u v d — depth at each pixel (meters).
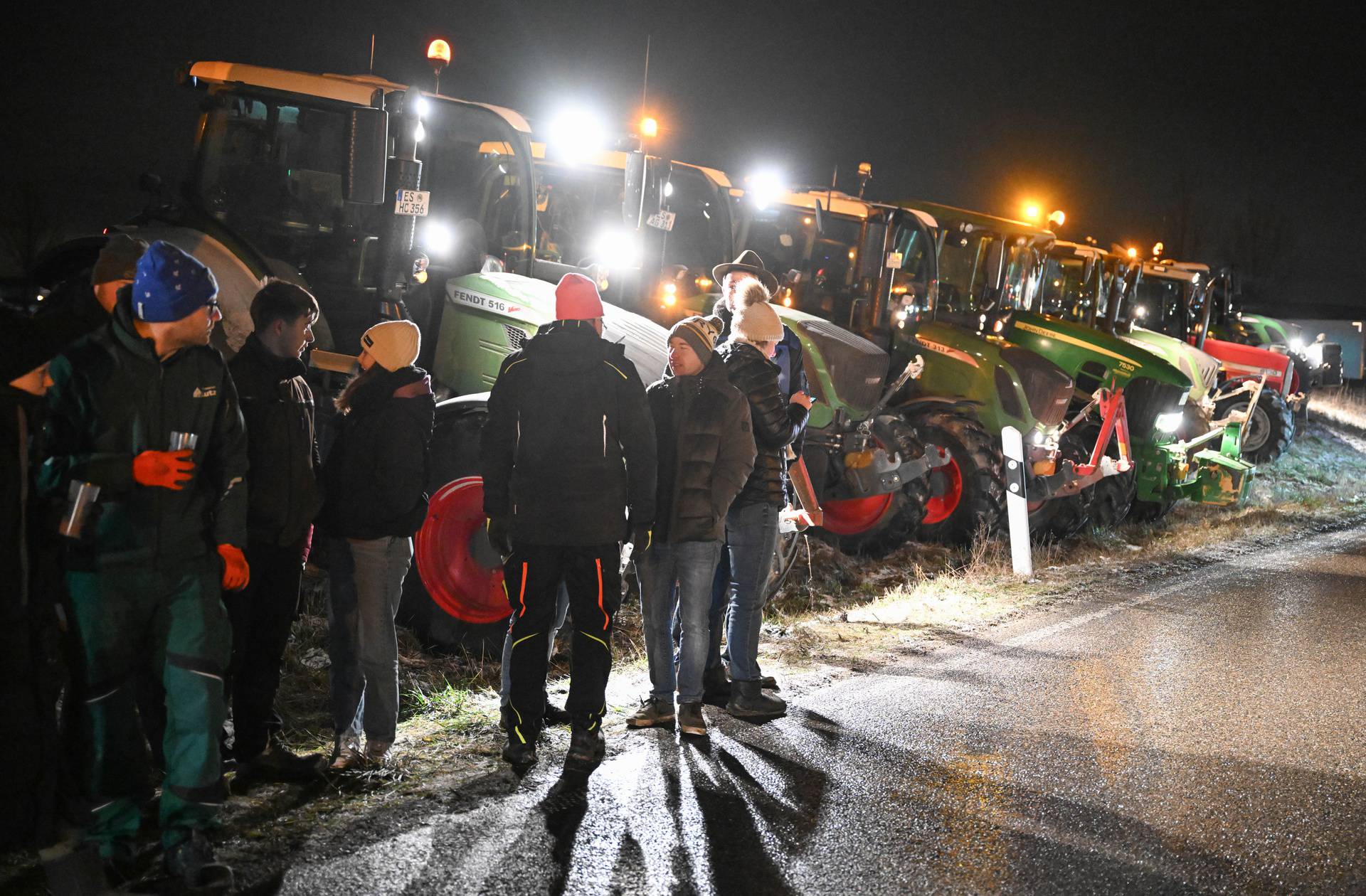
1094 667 6.25
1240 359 17.36
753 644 5.07
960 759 4.68
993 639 6.80
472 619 5.70
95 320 3.45
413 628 5.78
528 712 4.27
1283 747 5.04
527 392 4.26
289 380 3.89
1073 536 10.80
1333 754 4.97
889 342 10.05
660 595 4.82
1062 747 4.88
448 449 5.68
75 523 3.03
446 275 7.14
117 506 3.10
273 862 3.44
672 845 3.72
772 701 5.11
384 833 3.69
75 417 3.11
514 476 4.30
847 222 9.56
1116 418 10.13
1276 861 3.84
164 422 3.16
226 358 6.25
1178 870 3.74
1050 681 5.93
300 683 5.05
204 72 6.63
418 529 4.13
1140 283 16.06
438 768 4.27
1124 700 5.65
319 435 6.39
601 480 4.26
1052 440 10.09
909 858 3.72
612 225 8.45
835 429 8.45
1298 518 12.82
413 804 3.92
